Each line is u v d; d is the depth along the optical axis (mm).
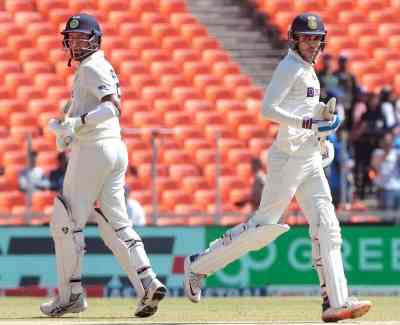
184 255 56625
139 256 35594
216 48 82188
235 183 70000
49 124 34625
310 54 32719
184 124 75188
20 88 75625
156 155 62812
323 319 33062
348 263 57594
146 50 80625
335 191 63688
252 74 80438
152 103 76375
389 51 83812
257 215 34062
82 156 34844
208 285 56250
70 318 35562
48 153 63938
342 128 67062
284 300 51281
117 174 35562
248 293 56406
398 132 66812
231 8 85688
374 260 57719
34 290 55938
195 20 83938
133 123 74625
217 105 76688
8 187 65062
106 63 34750
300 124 32500
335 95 68188
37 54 78500
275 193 33500
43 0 82250
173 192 68125
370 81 81500
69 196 35312
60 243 35375
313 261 33875
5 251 55875
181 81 78750
